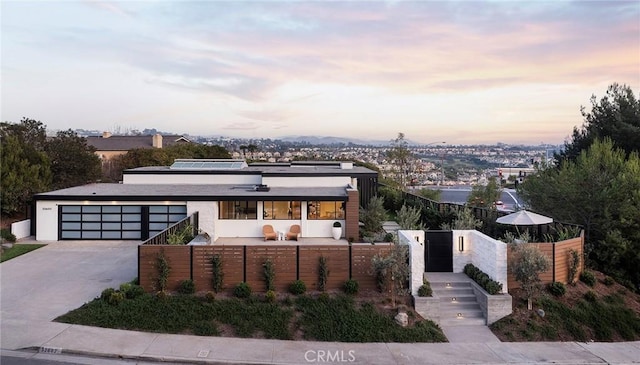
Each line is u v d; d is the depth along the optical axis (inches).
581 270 730.8
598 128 1368.1
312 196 1006.4
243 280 639.1
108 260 840.9
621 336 612.1
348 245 650.2
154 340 522.3
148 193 1053.2
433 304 610.2
